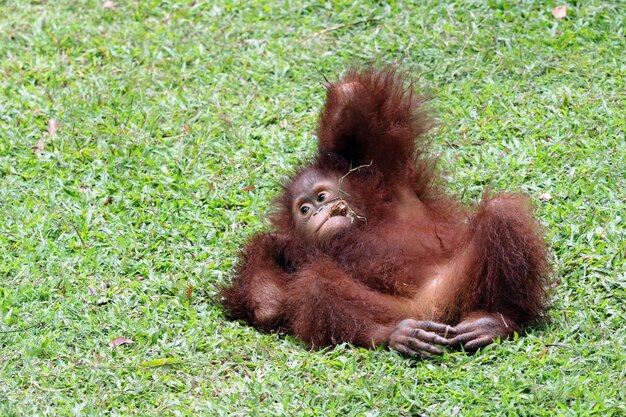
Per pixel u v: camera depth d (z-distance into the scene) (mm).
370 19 22250
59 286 15359
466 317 13664
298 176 15977
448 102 19641
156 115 19891
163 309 14664
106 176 18266
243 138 19219
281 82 20875
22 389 12828
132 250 16375
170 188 18000
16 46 22594
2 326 14234
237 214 17234
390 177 15641
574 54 20484
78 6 24031
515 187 17125
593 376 12180
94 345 13781
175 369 13195
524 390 12102
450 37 21422
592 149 17688
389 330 13469
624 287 14320
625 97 19016
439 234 15047
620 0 21750
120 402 12469
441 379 12492
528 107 19250
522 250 13297
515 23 21531
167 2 23875
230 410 12039
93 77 21266
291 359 13273
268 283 14852
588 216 15914
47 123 19984
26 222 17062
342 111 15773
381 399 12055
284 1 23297
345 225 15078
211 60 21688
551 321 13820
